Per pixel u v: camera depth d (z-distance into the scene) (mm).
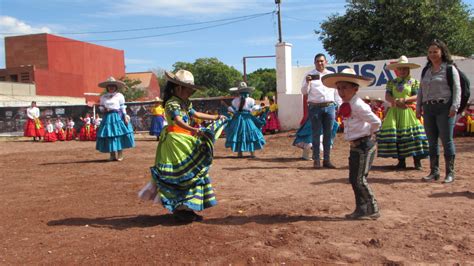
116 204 5902
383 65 17688
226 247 3994
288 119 19875
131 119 24688
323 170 8203
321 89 8375
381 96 17781
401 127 7949
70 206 5840
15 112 25438
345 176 7414
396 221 4656
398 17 23531
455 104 6398
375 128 4609
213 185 7047
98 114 24750
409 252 3762
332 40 25781
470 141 13156
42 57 44406
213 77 62906
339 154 10867
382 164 8703
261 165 9203
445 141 6598
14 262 3801
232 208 5461
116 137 10570
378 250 3828
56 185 7484
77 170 9281
